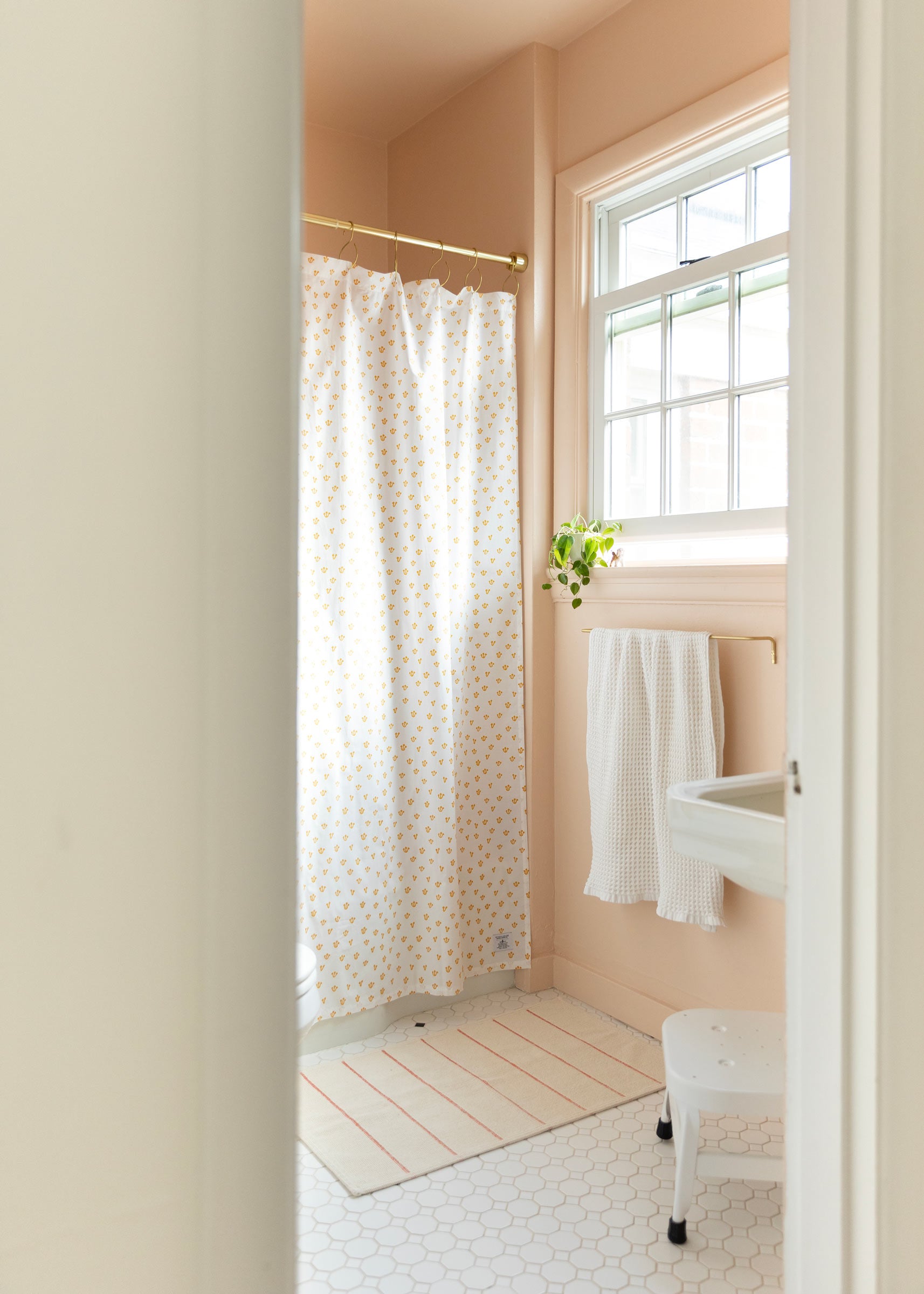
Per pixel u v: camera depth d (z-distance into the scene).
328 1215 1.84
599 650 2.58
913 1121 1.06
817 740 1.06
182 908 0.50
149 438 0.48
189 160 0.49
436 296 2.63
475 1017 2.71
